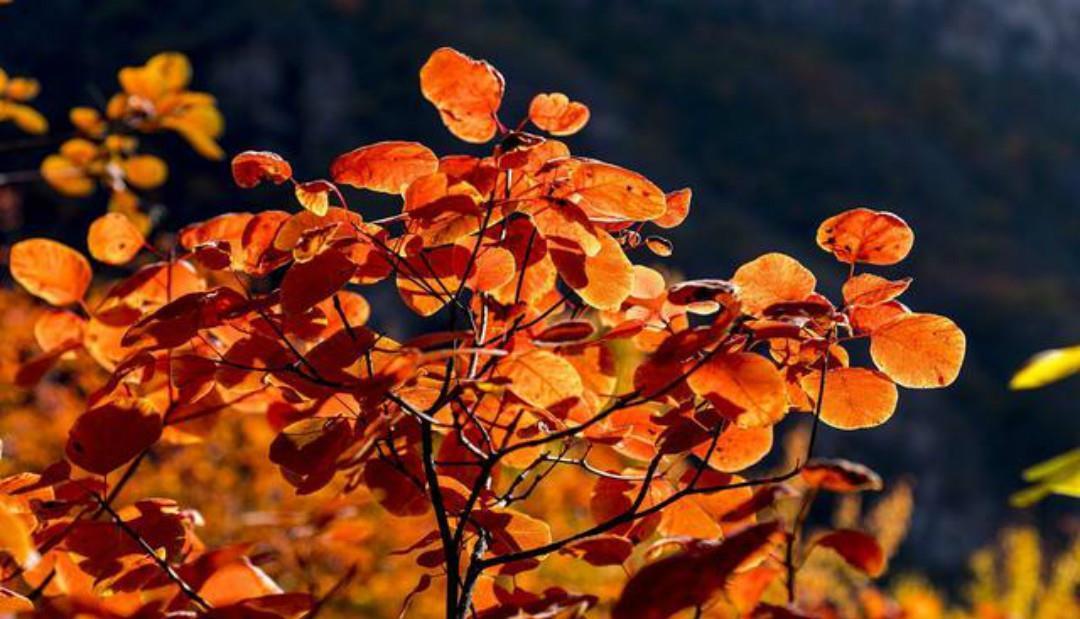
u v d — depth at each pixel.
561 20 45.03
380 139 30.14
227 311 2.12
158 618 2.03
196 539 2.23
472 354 2.14
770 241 34.94
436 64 2.10
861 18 52.31
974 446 29.94
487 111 2.12
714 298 2.04
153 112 2.82
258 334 2.17
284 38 31.05
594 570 5.57
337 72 31.20
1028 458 29.89
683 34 46.75
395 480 2.17
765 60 45.75
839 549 2.00
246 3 31.98
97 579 2.15
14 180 2.84
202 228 2.24
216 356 2.26
